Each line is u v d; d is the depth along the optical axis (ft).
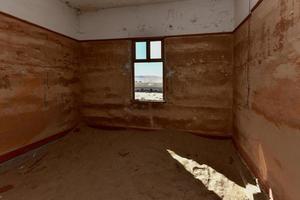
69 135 19.56
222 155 15.62
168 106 19.38
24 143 14.74
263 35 9.77
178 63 18.84
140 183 11.73
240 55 14.61
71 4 19.43
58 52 18.28
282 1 7.65
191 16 18.30
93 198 10.42
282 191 7.80
